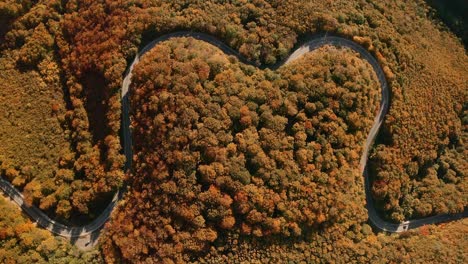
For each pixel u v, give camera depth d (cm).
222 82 11169
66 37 12562
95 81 12000
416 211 13875
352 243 12344
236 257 10950
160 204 10500
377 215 13612
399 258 12731
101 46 11706
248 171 10912
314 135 11631
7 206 11000
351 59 12419
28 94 12256
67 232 11312
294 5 12600
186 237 10500
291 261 11375
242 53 12181
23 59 12312
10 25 12538
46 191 11219
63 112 12175
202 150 10650
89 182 11238
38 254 10606
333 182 11675
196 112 10719
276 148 11100
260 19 12388
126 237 10631
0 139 11656
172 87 10819
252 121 11069
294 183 11175
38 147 11788
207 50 11769
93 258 10950
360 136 12375
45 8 12681
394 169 13075
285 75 11912
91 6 12212
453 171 14625
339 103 11794
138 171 10888
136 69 11169
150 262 10444
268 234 11150
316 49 12756
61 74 12456
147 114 10862
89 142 11719
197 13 12112
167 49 11344
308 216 11331
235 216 10856
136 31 11744
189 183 10488
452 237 13850
